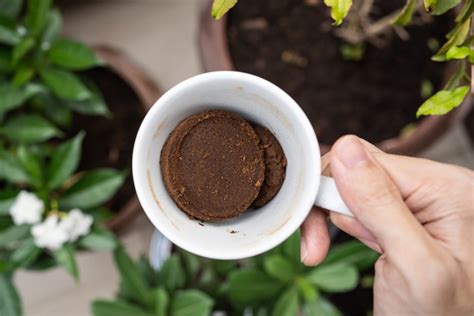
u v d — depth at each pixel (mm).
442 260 326
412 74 549
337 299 595
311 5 551
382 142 545
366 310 591
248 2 552
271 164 330
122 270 505
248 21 554
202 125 320
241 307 517
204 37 533
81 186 521
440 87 542
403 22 351
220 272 557
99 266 676
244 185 322
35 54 528
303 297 531
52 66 541
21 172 505
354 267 493
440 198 351
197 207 318
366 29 528
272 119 321
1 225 512
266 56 555
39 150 545
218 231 319
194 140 318
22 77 513
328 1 283
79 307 678
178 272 532
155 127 304
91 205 521
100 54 571
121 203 596
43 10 504
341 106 552
